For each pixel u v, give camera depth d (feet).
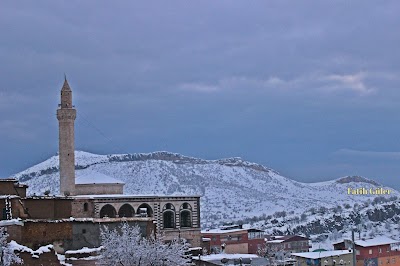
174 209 609.01
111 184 620.90
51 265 364.38
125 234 371.76
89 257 388.57
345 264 640.58
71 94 619.26
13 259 346.54
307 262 623.77
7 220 372.79
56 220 390.42
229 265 526.16
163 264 367.86
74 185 608.19
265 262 573.74
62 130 611.47
